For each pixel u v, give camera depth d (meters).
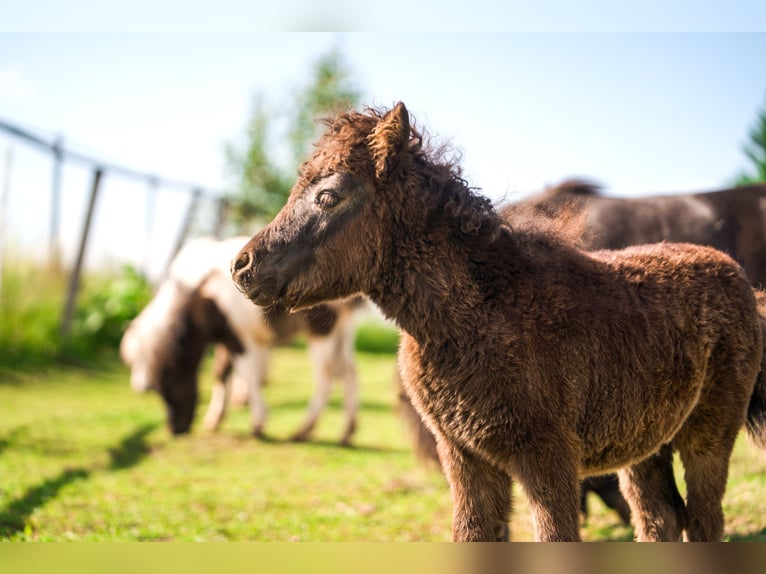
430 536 5.13
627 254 3.74
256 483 6.94
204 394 12.79
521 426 3.12
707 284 3.71
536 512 3.11
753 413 4.00
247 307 9.20
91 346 14.20
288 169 22.00
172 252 16.36
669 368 3.46
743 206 5.42
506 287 3.27
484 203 3.40
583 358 3.24
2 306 12.64
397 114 3.20
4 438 7.92
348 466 7.78
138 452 8.17
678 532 3.86
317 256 3.23
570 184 5.91
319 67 22.19
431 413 3.32
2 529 4.93
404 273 3.30
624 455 3.48
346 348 9.23
